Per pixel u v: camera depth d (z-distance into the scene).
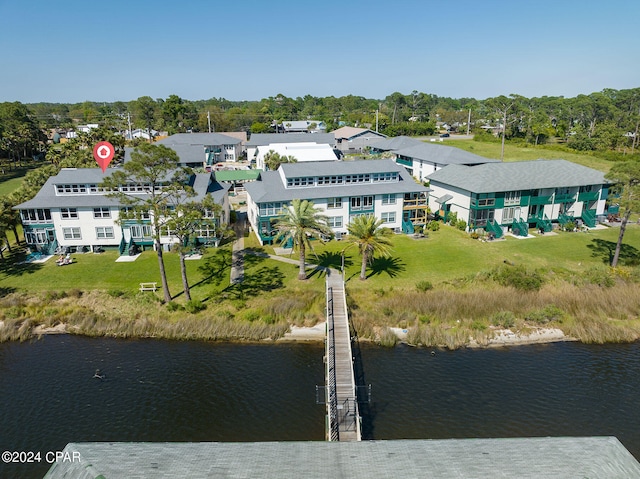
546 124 147.88
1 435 29.45
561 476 16.69
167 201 54.28
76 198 56.78
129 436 29.27
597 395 33.19
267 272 50.84
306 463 17.98
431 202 73.12
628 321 42.47
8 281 48.91
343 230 61.94
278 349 39.22
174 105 177.00
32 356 38.44
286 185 60.69
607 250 56.53
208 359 37.91
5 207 57.31
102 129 97.38
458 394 33.22
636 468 17.45
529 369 36.28
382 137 130.50
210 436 29.28
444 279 49.03
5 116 131.38
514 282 46.75
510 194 62.59
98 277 49.84
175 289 47.28
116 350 39.31
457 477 16.77
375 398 32.78
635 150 122.81
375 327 41.69
